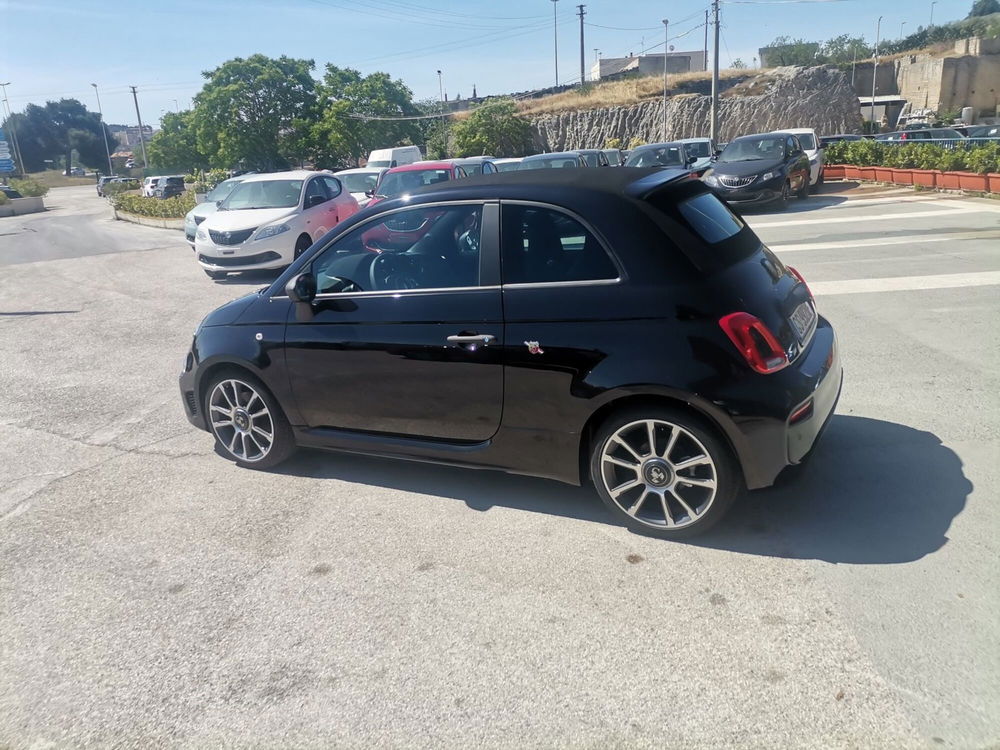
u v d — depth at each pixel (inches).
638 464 143.2
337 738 103.4
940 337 253.9
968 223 468.4
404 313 158.2
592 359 139.0
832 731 97.6
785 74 2183.8
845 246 428.8
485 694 109.2
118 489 186.5
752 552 137.9
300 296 167.3
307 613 131.3
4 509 179.9
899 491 154.8
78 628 132.0
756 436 131.3
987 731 95.4
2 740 107.9
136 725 108.8
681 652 114.2
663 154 818.8
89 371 293.4
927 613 117.6
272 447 186.4
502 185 154.9
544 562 140.9
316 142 2057.1
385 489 175.8
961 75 2384.4
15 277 565.3
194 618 132.3
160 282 498.0
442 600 131.9
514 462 155.2
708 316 132.6
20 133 4650.6
